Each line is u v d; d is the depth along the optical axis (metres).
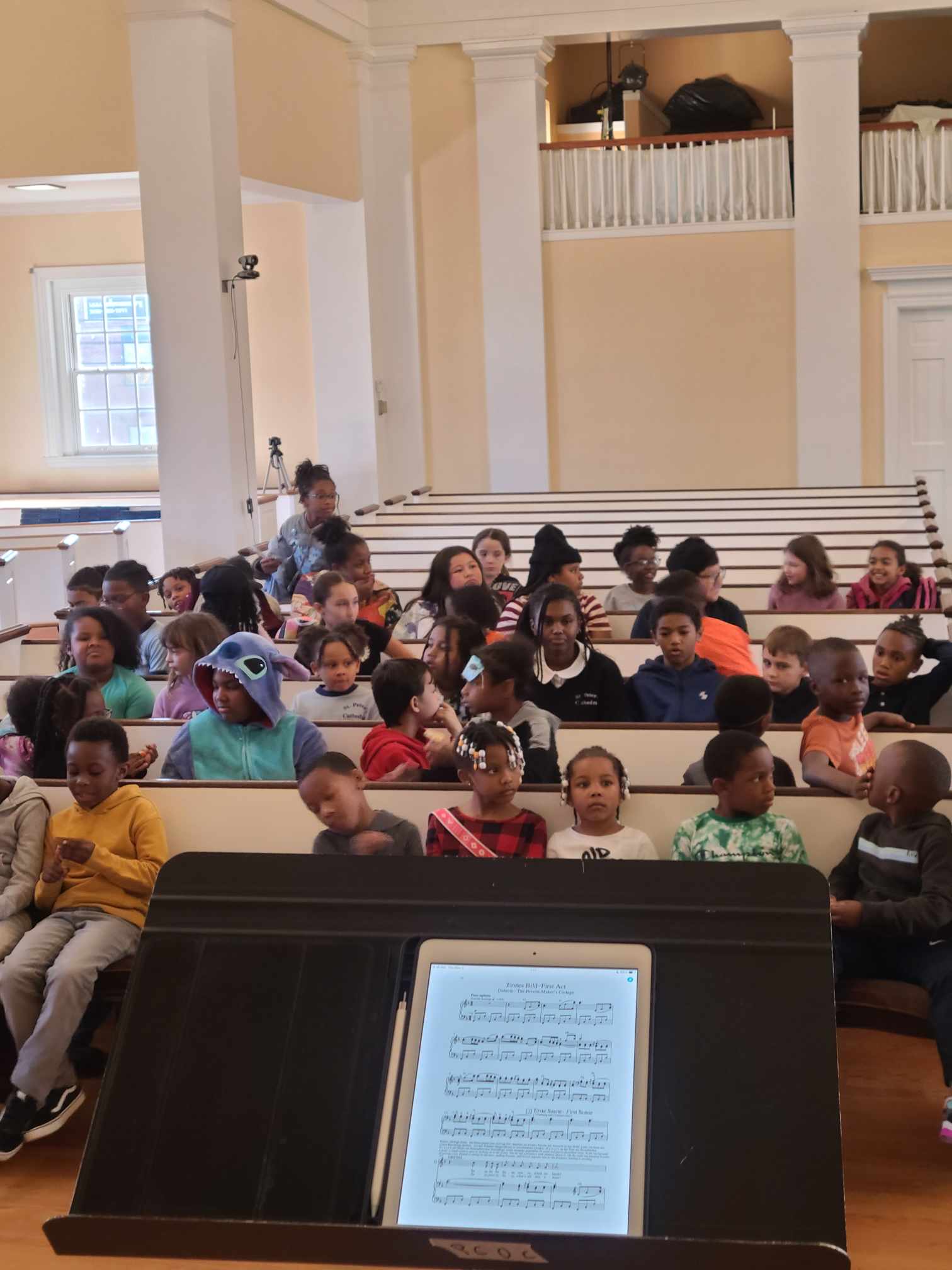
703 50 14.10
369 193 12.02
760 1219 1.40
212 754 3.91
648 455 12.39
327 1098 1.50
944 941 3.13
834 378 11.90
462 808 3.36
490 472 12.52
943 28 13.54
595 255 12.20
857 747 3.62
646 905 1.59
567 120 14.38
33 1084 3.12
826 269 11.76
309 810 3.53
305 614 6.23
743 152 11.82
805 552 5.68
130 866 3.36
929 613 5.26
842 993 3.20
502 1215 1.41
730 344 12.11
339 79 11.41
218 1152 1.49
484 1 11.75
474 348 12.45
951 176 11.59
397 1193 1.43
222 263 8.71
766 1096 1.46
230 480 8.88
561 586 4.38
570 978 1.54
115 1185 1.48
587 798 3.21
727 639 4.89
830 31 11.39
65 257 13.00
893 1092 3.37
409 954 1.58
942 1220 2.81
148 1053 1.55
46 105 8.65
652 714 4.47
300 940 1.60
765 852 3.17
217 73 8.60
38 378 13.19
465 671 3.69
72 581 6.02
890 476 12.03
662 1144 1.44
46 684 3.93
